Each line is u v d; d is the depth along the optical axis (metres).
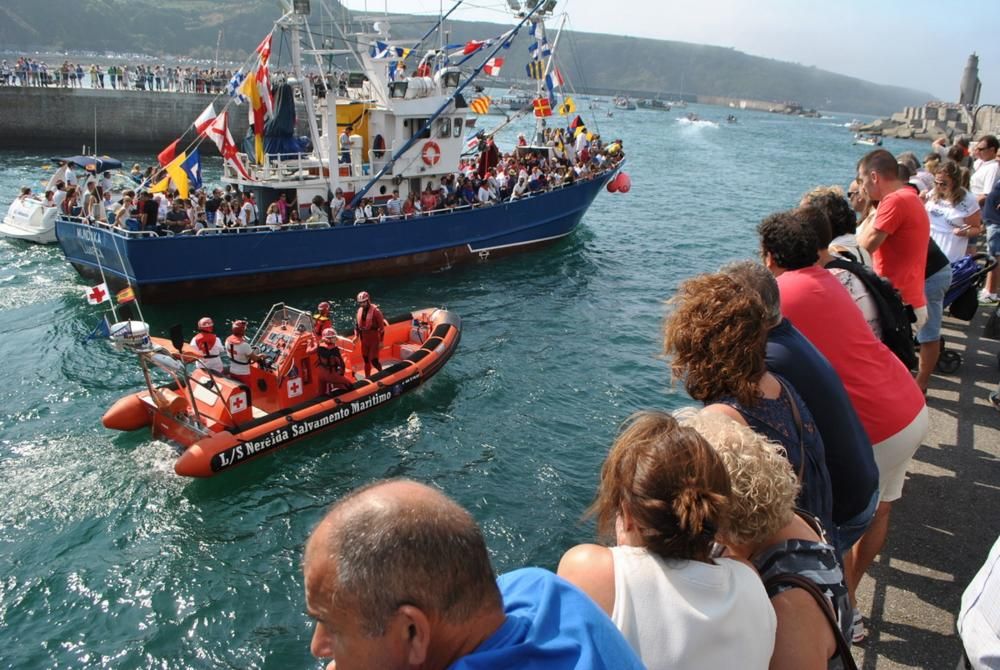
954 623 3.65
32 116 41.47
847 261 4.18
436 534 1.42
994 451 5.30
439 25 22.69
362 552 1.40
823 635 2.12
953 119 105.81
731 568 2.08
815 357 2.92
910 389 3.53
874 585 3.94
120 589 8.20
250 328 16.72
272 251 18.27
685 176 47.38
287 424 10.92
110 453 10.75
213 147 45.53
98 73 48.72
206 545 9.00
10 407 12.09
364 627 1.41
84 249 17.98
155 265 16.98
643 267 23.31
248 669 7.23
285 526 9.47
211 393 10.99
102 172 24.09
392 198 20.77
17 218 22.22
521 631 1.49
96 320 16.25
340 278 19.62
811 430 2.74
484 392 13.39
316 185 19.44
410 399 12.90
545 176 24.02
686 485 1.96
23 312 16.52
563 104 28.00
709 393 2.78
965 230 7.69
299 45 19.02
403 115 20.34
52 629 7.61
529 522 9.48
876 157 4.84
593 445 11.58
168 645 7.48
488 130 64.19
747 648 1.97
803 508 2.65
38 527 9.12
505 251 23.03
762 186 44.38
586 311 18.56
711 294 2.77
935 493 4.75
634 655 1.56
